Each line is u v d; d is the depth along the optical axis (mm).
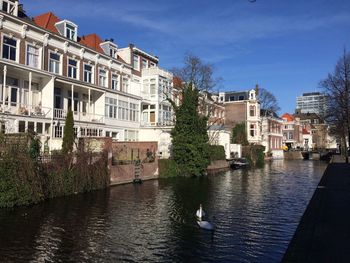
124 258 11508
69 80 31766
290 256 7695
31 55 29094
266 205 20844
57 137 30141
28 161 18828
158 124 44719
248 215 18031
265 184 31438
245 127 70375
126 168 29672
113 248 12461
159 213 18188
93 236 13820
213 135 52031
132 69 43906
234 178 36688
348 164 39406
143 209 19125
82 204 19875
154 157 34375
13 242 12773
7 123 24953
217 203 21422
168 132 42406
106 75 38688
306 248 8219
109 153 27375
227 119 76688
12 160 18062
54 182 21250
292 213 18562
